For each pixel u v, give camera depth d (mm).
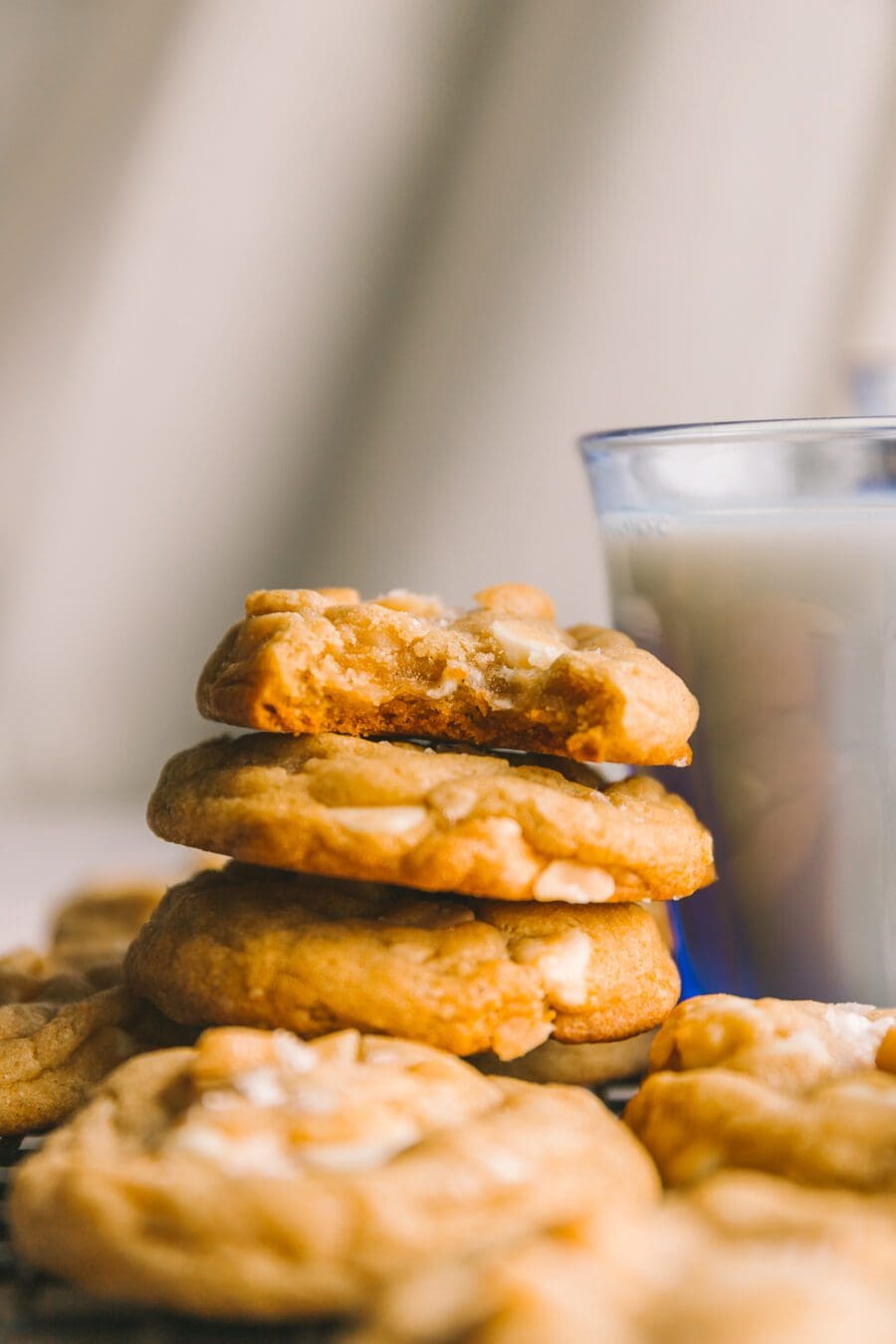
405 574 704
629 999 316
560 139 653
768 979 344
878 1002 342
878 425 328
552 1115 279
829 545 334
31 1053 318
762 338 670
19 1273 275
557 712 313
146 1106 281
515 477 690
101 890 405
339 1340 252
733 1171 278
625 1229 242
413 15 643
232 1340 261
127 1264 254
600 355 675
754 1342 220
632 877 311
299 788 307
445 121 653
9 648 720
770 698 338
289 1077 278
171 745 737
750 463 337
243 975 308
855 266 662
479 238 665
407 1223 252
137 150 658
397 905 319
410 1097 275
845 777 337
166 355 684
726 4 637
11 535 706
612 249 664
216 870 343
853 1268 236
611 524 362
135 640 723
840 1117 276
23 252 668
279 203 664
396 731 321
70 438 694
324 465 695
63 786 737
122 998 328
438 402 684
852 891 339
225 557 711
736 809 342
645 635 352
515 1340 224
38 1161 271
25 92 648
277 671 310
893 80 642
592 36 641
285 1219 251
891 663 335
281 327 680
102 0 642
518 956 310
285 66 649
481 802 303
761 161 653
